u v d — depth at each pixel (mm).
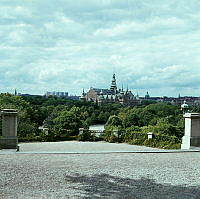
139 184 7320
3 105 40062
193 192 6738
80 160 10359
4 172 8344
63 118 51125
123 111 89750
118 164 9672
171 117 53188
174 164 9828
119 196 6359
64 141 35219
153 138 25844
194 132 14344
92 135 35844
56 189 6816
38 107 69875
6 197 6227
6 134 13852
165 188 7027
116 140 32000
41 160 10273
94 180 7617
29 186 7035
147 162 10117
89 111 91500
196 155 11844
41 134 36188
